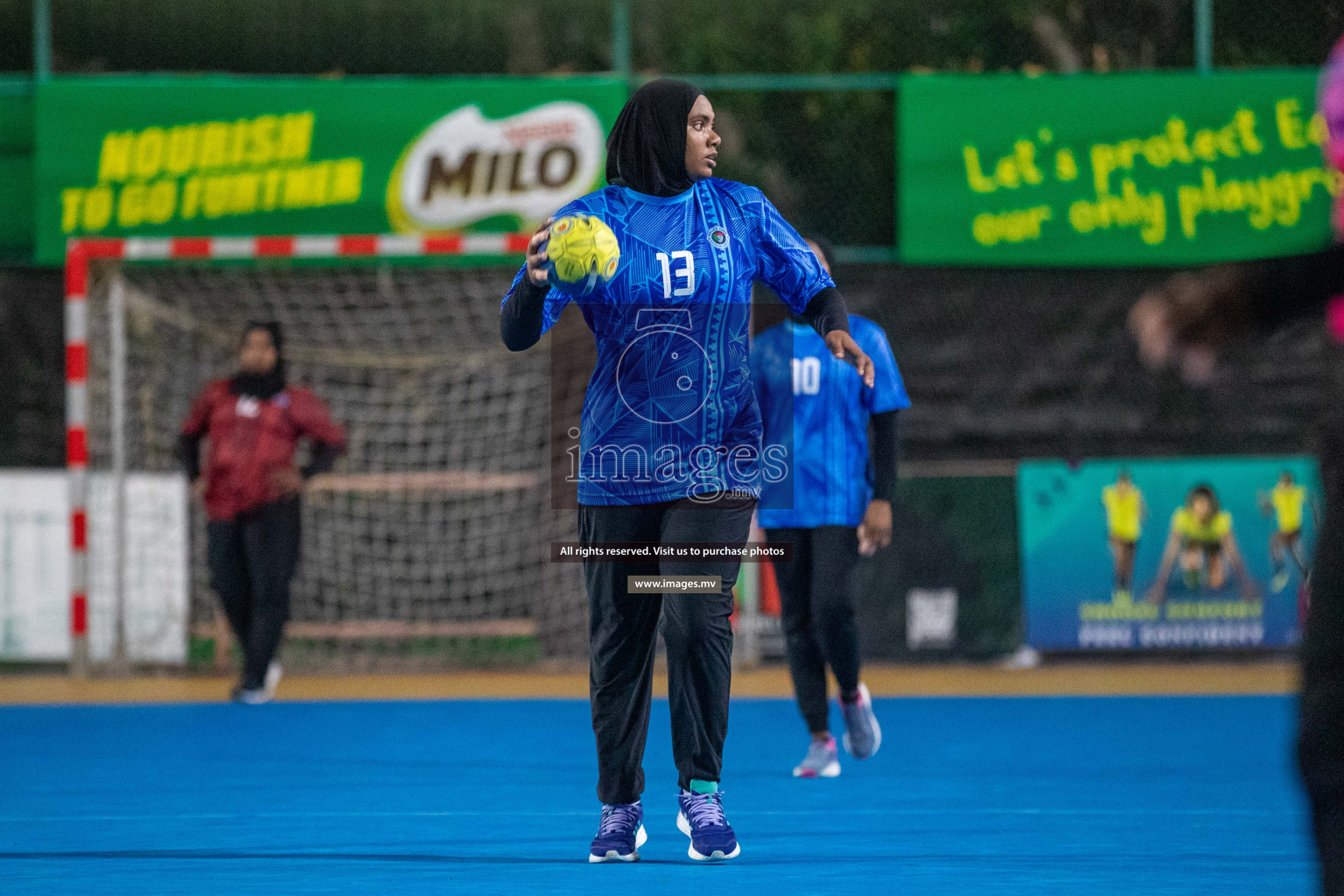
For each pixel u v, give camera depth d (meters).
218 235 32.38
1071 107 32.47
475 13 33.34
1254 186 32.28
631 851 13.50
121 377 31.61
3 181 32.75
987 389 33.06
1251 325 6.50
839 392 18.59
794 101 33.66
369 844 14.45
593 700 13.41
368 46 33.31
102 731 23.48
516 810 16.50
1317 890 6.71
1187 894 12.06
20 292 32.72
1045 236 32.59
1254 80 32.28
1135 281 33.03
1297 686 6.96
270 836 14.95
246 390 27.14
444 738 22.64
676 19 33.72
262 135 32.44
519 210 32.50
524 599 32.97
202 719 24.86
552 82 32.44
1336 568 6.72
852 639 18.80
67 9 33.16
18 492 31.58
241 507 26.97
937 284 33.16
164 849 14.24
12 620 31.45
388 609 32.78
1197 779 18.62
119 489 31.52
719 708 13.22
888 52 33.78
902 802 16.94
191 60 33.28
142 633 31.64
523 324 12.60
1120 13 33.41
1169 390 32.97
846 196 33.66
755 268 13.09
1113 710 25.61
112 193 32.41
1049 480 32.50
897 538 32.56
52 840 14.72
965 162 32.59
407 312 33.28
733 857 13.62
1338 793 6.70
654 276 12.55
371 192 32.44
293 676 31.75
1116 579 32.25
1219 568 32.22
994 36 33.62
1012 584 32.56
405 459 33.16
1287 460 32.12
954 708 26.00
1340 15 33.09
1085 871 13.02
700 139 12.70
